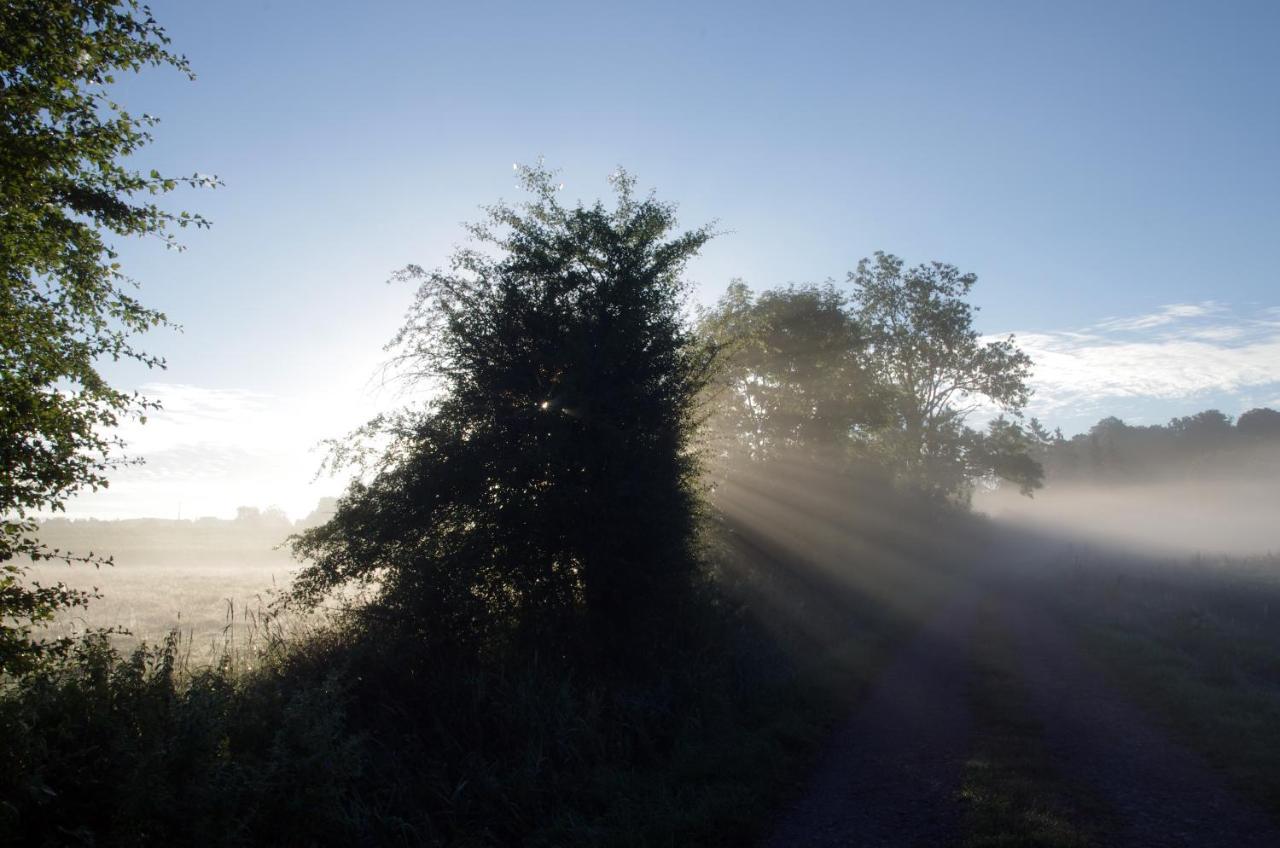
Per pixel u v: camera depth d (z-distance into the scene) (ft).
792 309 106.73
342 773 21.91
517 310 40.22
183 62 31.27
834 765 29.37
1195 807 23.06
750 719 34.45
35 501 26.96
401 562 36.11
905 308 175.11
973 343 174.09
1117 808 23.12
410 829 22.47
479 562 36.19
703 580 49.47
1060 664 47.75
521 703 29.66
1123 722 33.47
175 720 20.26
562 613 37.88
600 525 38.11
